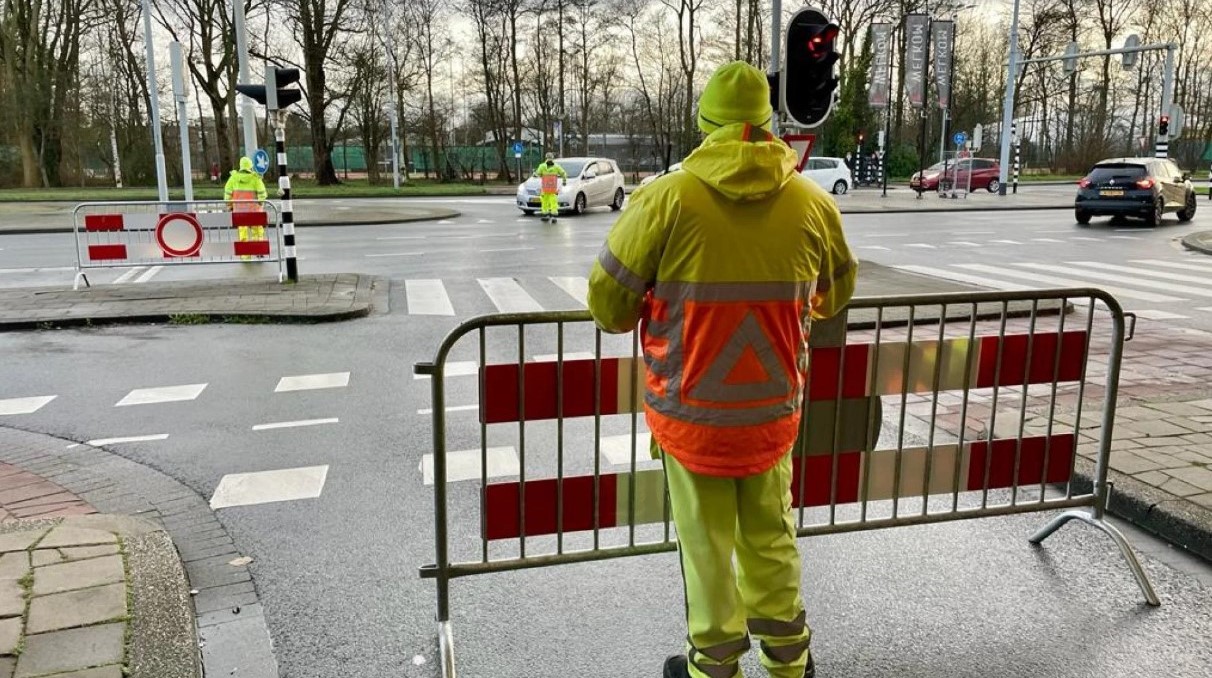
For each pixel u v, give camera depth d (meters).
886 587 3.72
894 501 3.77
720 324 2.37
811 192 2.47
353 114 47.50
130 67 45.41
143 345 8.49
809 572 3.86
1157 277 12.97
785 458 2.61
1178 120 28.19
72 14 42.12
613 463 5.28
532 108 55.88
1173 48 27.98
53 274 13.34
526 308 10.48
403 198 36.38
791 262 2.39
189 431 5.87
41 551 3.70
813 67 9.93
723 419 2.42
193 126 55.94
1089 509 4.25
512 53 50.19
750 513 2.62
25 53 40.75
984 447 3.88
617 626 3.42
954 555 4.03
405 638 3.31
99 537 3.85
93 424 6.02
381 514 4.48
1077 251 16.39
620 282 2.43
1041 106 59.84
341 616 3.46
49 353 8.16
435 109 53.50
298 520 4.40
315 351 8.23
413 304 10.73
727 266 2.34
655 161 58.72
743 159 2.28
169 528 4.28
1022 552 4.06
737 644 2.57
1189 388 6.79
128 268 14.15
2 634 3.02
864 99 51.22
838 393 3.57
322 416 6.20
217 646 3.21
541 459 5.32
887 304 3.58
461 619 3.45
